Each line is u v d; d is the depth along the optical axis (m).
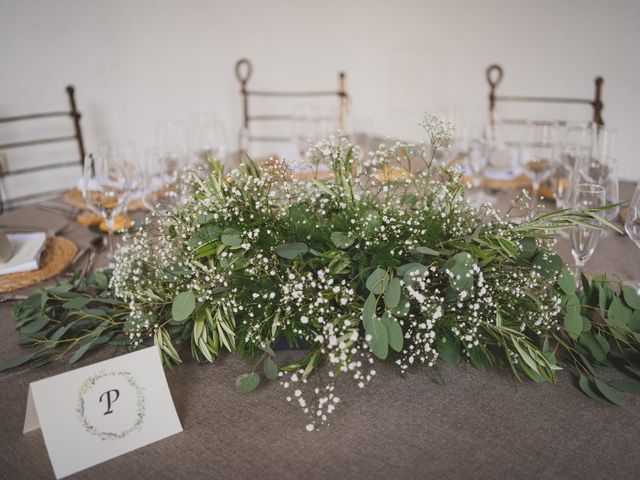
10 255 1.35
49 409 0.79
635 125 3.10
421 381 0.94
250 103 3.75
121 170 1.41
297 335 0.98
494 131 2.16
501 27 3.36
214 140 2.23
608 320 0.97
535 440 0.81
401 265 0.94
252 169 1.07
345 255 0.93
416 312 0.95
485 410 0.87
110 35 3.17
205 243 0.98
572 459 0.77
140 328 0.98
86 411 0.81
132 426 0.82
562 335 1.02
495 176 1.98
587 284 1.05
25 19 2.89
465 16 3.45
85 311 1.07
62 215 1.72
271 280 0.95
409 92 3.73
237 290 0.96
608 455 0.78
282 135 3.87
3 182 2.98
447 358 0.93
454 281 0.88
